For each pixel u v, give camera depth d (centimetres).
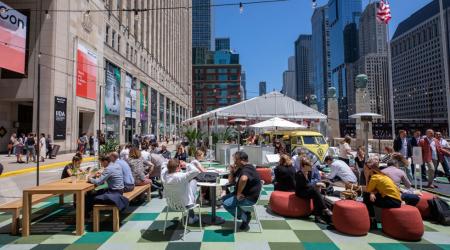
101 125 3409
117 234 626
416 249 547
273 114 2262
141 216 759
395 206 622
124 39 4309
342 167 852
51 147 2298
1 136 2692
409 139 1229
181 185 611
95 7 3306
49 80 2575
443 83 5019
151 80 5747
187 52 11450
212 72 14700
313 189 719
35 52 2606
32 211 809
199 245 565
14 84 2602
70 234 626
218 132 2333
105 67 3600
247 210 654
